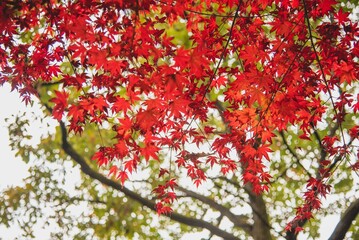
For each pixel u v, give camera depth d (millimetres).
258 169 4281
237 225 8688
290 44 3631
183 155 4188
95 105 3549
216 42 3900
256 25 4004
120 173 4004
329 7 3461
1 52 3736
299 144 9477
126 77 3713
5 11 3021
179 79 3117
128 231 10586
